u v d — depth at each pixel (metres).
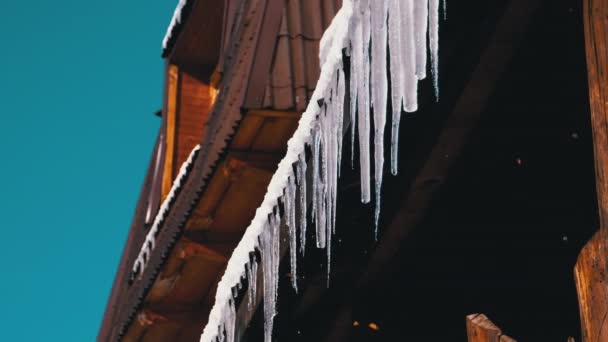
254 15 12.99
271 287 8.77
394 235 8.20
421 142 7.50
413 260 8.88
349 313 8.99
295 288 8.28
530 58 7.45
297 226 8.40
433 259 8.91
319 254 8.57
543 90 7.73
